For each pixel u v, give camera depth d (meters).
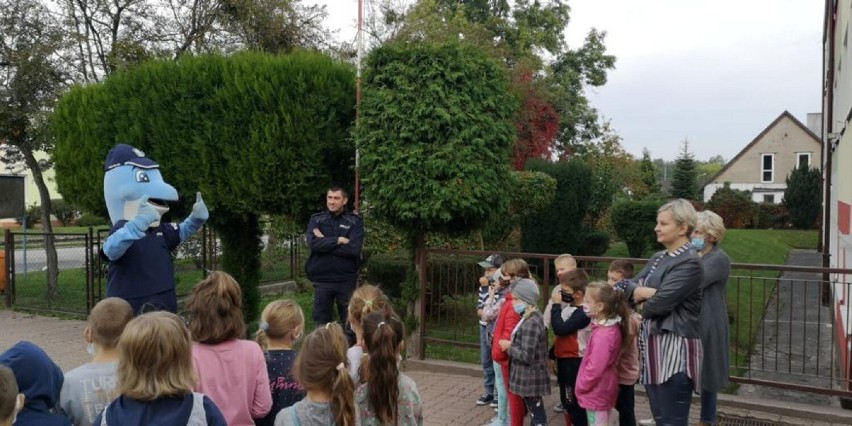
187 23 14.92
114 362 3.14
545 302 6.85
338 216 6.82
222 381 3.23
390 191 6.88
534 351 4.55
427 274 7.79
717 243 4.89
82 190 8.40
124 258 5.26
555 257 6.76
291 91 7.45
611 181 20.41
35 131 11.73
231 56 8.07
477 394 6.32
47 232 12.32
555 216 14.20
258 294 8.70
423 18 18.59
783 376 7.13
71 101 8.61
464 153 6.76
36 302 11.62
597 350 4.12
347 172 7.93
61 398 2.99
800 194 33.50
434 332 7.79
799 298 12.39
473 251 7.23
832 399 6.29
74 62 12.80
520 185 12.43
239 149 7.45
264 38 15.58
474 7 27.92
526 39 27.28
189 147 7.65
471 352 7.83
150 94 7.80
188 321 3.44
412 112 6.85
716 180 50.69
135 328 2.51
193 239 14.15
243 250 8.50
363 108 7.16
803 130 47.94
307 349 3.01
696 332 3.90
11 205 13.70
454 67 6.96
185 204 7.91
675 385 3.87
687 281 3.81
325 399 2.98
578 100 29.31
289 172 7.38
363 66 7.46
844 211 8.50
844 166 8.66
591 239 15.72
